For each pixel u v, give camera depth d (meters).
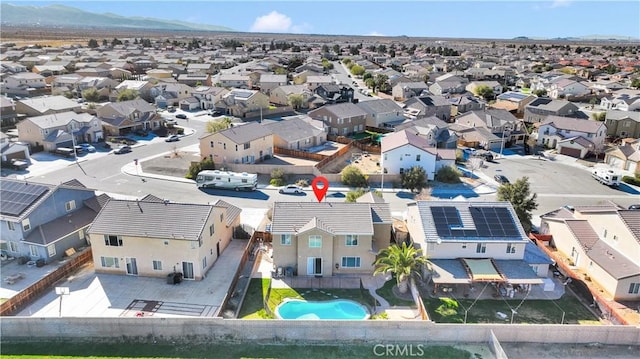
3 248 44.03
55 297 38.06
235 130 75.00
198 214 42.19
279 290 40.00
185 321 33.25
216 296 38.81
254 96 116.81
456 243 41.16
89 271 42.28
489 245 41.31
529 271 39.97
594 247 43.72
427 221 42.66
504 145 92.56
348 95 138.75
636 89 147.75
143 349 32.53
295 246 41.91
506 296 39.44
